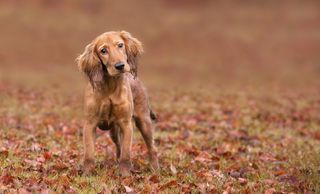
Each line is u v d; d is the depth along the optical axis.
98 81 8.81
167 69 37.41
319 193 8.83
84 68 8.94
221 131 14.37
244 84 29.19
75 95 21.47
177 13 50.25
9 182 8.42
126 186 8.40
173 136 13.08
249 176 9.74
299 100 21.73
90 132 9.02
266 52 43.31
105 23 46.50
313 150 12.27
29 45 40.72
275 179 9.62
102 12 48.59
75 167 9.49
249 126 15.32
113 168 9.45
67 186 8.33
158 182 9.00
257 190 8.87
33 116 15.29
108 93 8.88
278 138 13.76
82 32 44.25
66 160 10.06
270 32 47.66
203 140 13.00
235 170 10.08
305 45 45.06
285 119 16.59
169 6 51.69
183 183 8.99
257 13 51.53
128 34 9.08
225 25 48.44
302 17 51.12
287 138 13.69
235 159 11.10
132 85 9.38
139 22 47.31
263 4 53.62
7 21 44.44
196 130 14.37
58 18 46.22
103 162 10.01
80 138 12.33
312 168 10.33
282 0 54.56
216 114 17.23
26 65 36.47
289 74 36.84
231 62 40.78
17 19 44.97
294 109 19.00
